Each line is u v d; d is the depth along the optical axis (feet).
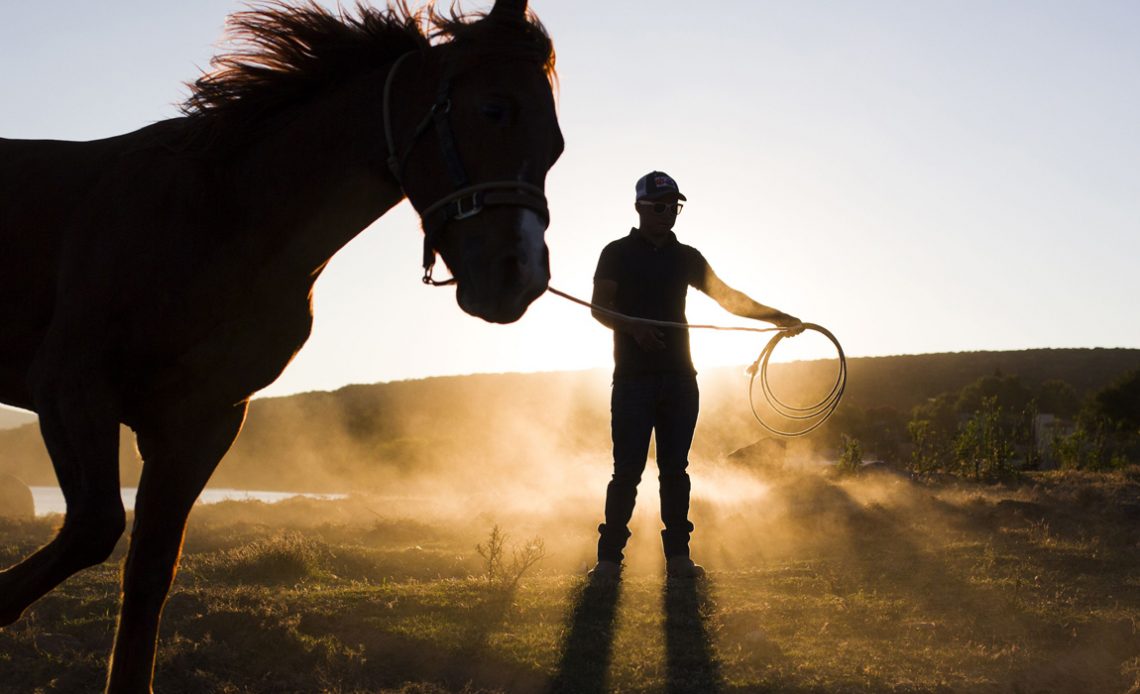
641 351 22.30
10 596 10.98
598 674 15.85
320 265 12.73
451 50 11.80
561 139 12.00
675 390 22.54
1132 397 175.42
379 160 12.26
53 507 80.84
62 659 16.26
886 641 17.52
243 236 12.14
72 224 12.32
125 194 12.21
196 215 12.03
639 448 22.38
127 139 13.16
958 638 17.72
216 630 17.37
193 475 12.77
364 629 17.85
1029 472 49.70
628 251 22.24
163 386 12.07
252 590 20.35
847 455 46.88
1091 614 18.92
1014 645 17.10
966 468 48.34
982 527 30.71
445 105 11.57
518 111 11.39
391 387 297.33
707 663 16.33
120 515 11.06
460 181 11.32
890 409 183.93
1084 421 163.63
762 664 16.33
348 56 12.66
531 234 11.02
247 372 12.46
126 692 12.58
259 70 12.56
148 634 12.72
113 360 11.65
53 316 12.16
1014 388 233.76
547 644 17.06
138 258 11.75
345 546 32.01
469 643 17.04
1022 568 23.18
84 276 11.78
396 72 12.32
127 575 12.70
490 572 23.22
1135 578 22.44
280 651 16.72
